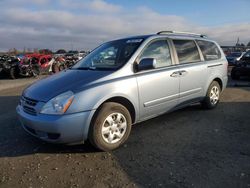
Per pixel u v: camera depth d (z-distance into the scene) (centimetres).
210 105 623
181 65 525
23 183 322
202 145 425
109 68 442
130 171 346
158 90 468
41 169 355
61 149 416
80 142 389
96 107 383
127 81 421
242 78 1423
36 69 1786
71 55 2944
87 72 439
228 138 454
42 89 404
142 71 450
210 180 320
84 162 373
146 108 454
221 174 333
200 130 495
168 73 486
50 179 330
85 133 380
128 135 429
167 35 526
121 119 416
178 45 536
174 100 508
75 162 374
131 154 396
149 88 452
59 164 369
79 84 393
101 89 390
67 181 325
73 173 344
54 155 397
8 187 314
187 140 447
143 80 442
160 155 391
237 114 598
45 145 433
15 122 566
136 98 433
